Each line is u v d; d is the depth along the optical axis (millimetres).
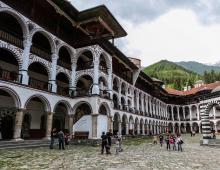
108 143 17906
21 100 22594
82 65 35375
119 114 40688
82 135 28703
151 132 58312
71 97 30688
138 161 13992
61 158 14562
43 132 30547
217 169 11680
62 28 33031
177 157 16422
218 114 69812
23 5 26016
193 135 57656
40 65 29781
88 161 13547
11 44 22859
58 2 28359
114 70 45156
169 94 79750
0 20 26188
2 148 18438
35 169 10820
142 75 56312
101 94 32844
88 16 32375
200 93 76438
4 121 26109
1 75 25438
